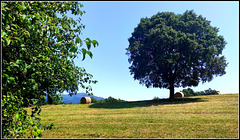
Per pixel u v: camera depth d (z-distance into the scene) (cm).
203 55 2412
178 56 2352
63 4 462
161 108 1662
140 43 2888
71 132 847
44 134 809
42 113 1560
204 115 1192
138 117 1202
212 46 2472
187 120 1041
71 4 505
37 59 394
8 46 348
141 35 3009
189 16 2933
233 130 798
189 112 1341
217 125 899
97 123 1055
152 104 2103
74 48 253
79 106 2133
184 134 768
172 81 2825
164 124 967
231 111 1281
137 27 3069
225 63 2633
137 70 2752
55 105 2262
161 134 780
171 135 762
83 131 866
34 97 446
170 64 2355
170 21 2823
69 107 2030
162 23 2762
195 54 2425
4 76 298
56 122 1113
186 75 2664
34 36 374
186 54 2428
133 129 881
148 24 2955
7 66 317
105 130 876
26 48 386
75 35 489
